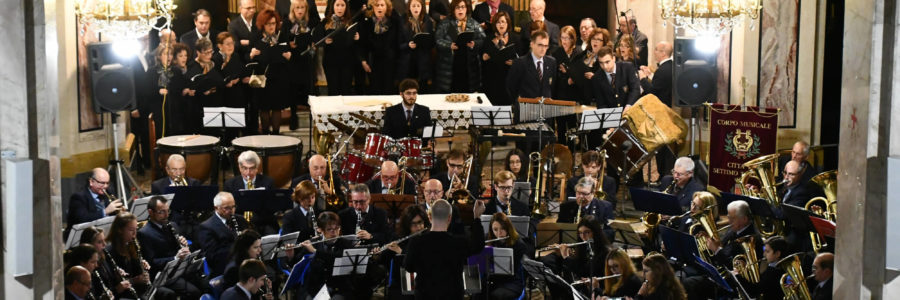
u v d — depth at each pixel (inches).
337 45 1219.2
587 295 764.0
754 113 989.2
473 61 1248.8
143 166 1167.6
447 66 1238.9
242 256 756.0
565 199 958.4
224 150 1041.5
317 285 796.6
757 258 770.8
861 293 514.6
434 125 1013.8
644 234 914.7
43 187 518.0
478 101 1138.7
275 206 857.5
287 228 845.2
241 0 1190.9
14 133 511.5
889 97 494.6
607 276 732.7
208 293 791.7
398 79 1256.2
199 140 1035.3
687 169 893.2
